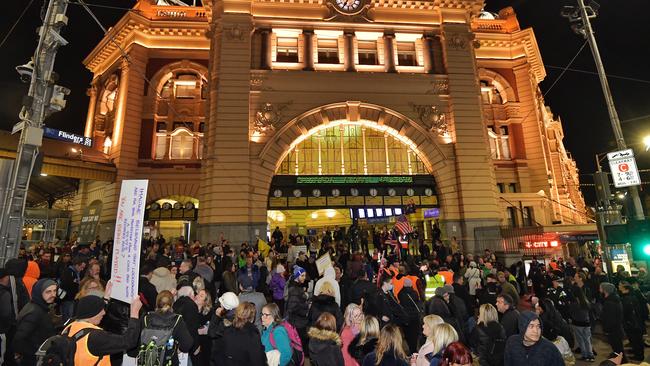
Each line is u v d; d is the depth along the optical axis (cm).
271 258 1680
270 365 581
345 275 1374
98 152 3294
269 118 2780
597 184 1404
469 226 2734
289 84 2867
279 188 2769
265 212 2652
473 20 3666
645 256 975
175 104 3438
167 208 3172
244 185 2597
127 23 3369
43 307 600
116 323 647
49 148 2891
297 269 966
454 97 2986
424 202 2858
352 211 2792
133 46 3369
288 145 2789
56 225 3528
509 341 554
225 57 2809
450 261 1919
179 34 3491
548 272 1695
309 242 2577
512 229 2538
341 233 2741
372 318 666
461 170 2838
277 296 1347
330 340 560
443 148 2912
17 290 732
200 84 3494
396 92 2964
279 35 3025
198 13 3575
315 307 818
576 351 1216
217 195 2564
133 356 516
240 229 2525
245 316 571
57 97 1103
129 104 3269
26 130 1032
